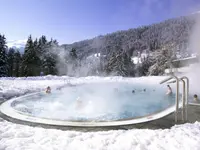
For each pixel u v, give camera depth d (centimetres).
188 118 470
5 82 1316
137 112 745
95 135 351
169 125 427
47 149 285
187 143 293
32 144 304
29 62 2798
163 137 329
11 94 912
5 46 2670
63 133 359
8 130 370
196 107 575
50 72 2995
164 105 868
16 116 505
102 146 295
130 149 284
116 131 372
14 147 289
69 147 294
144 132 357
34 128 392
